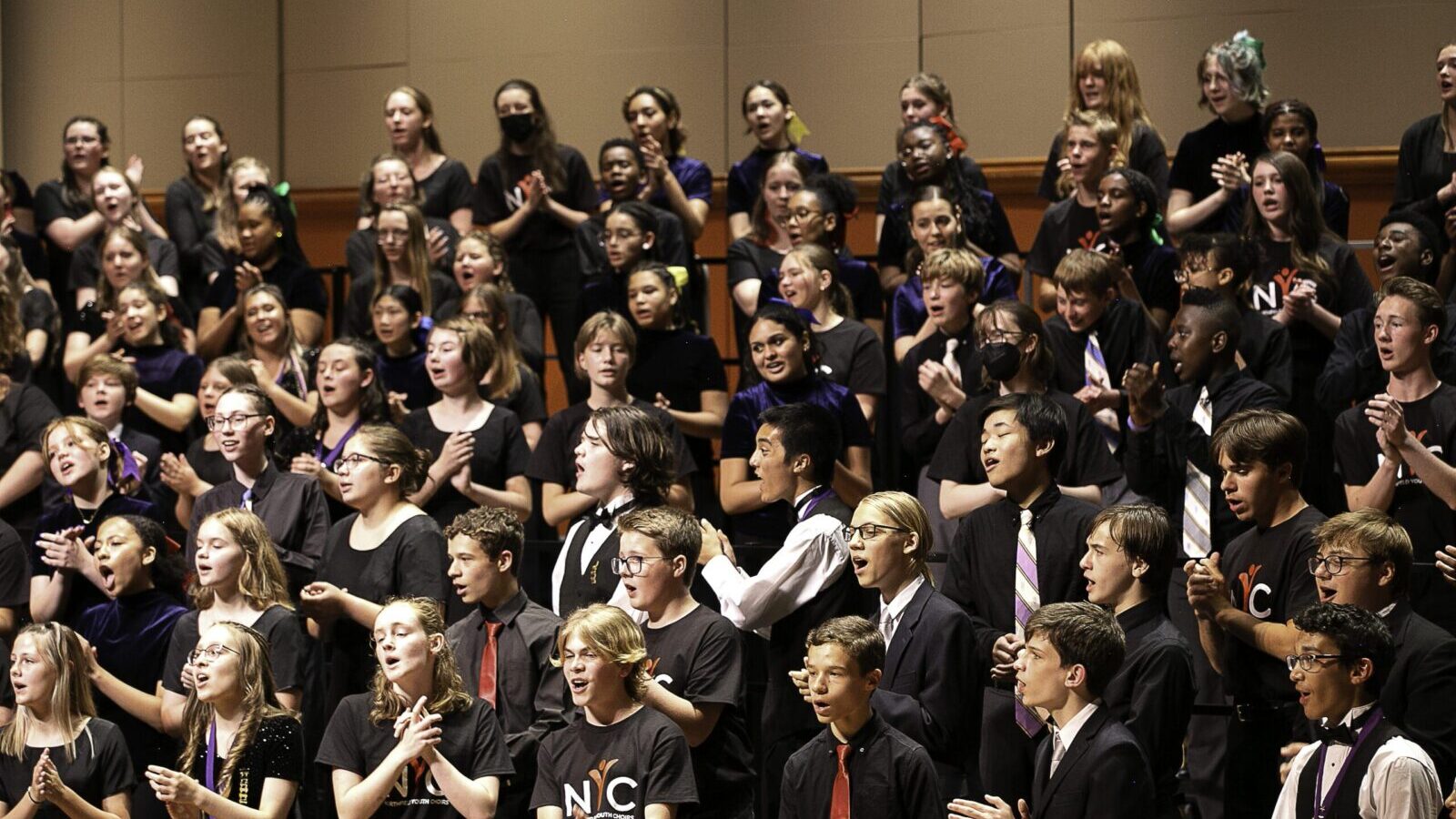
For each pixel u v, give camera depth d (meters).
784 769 8.69
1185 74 17.48
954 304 11.95
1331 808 7.36
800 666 9.30
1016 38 18.08
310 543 11.02
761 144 15.48
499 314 12.96
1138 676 8.23
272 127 20.56
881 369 12.28
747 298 13.95
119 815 9.79
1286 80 17.14
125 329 14.02
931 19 18.42
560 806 8.55
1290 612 8.72
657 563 8.96
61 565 10.97
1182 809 9.74
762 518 11.02
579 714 8.91
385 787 8.54
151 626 10.80
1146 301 12.49
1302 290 11.48
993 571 9.23
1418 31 16.69
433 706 8.84
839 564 9.30
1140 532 8.41
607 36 19.55
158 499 12.91
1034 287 13.78
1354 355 11.28
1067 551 9.04
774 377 11.05
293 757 9.24
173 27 20.73
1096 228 13.34
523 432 12.01
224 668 9.27
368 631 10.09
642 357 12.61
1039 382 10.52
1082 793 7.61
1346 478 10.31
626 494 9.97
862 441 11.15
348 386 11.97
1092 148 13.28
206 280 15.89
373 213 15.45
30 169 20.64
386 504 10.38
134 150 20.72
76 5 20.89
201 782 9.23
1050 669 7.74
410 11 20.17
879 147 18.59
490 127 19.92
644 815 8.34
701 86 19.23
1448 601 9.33
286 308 13.73
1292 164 12.15
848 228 18.72
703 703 8.82
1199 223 13.27
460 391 11.84
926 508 11.57
